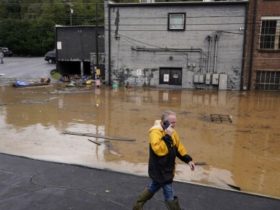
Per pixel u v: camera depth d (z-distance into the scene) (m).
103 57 29.44
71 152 9.05
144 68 26.34
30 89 24.22
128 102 18.69
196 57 25.12
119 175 6.48
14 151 8.97
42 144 9.86
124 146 9.84
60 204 5.14
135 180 6.21
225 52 24.47
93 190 5.70
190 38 24.97
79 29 31.64
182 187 5.93
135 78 26.72
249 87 24.41
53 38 64.75
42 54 65.00
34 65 41.09
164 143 4.16
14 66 39.69
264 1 22.98
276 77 23.83
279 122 13.86
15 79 29.25
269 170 8.05
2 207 5.01
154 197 5.35
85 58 31.97
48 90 23.73
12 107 16.59
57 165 7.04
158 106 17.45
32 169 6.74
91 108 16.61
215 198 5.49
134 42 26.17
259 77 24.19
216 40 24.47
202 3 24.09
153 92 23.25
